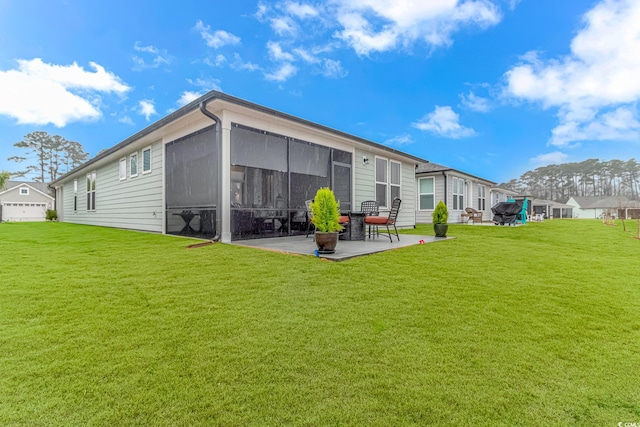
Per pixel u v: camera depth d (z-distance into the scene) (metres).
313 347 1.85
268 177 7.65
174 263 3.93
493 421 1.28
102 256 4.38
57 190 19.22
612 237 8.51
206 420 1.26
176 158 7.34
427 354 1.79
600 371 1.65
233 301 2.60
